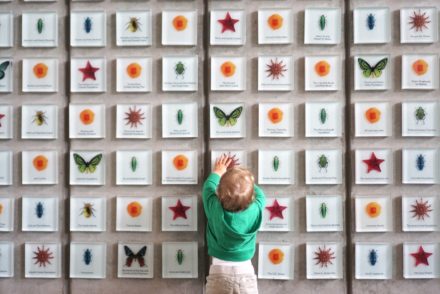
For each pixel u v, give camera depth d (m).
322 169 1.72
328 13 1.73
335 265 1.72
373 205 1.72
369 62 1.72
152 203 1.75
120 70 1.74
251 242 1.55
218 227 1.49
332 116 1.72
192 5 1.75
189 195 1.74
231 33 1.73
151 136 1.75
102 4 1.76
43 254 1.77
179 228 1.74
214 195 1.56
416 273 1.71
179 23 1.74
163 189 1.75
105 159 1.76
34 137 1.76
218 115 1.73
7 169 1.77
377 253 1.72
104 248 1.75
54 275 1.77
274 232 1.74
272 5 1.74
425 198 1.71
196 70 1.73
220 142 1.74
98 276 1.75
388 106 1.72
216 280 1.51
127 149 1.75
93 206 1.75
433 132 1.71
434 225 1.71
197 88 1.74
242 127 1.72
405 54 1.72
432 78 1.71
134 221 1.75
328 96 1.73
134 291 1.76
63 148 1.77
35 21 1.77
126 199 1.75
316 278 1.72
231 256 1.52
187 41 1.73
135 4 1.75
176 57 1.74
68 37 1.77
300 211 1.73
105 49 1.76
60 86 1.77
